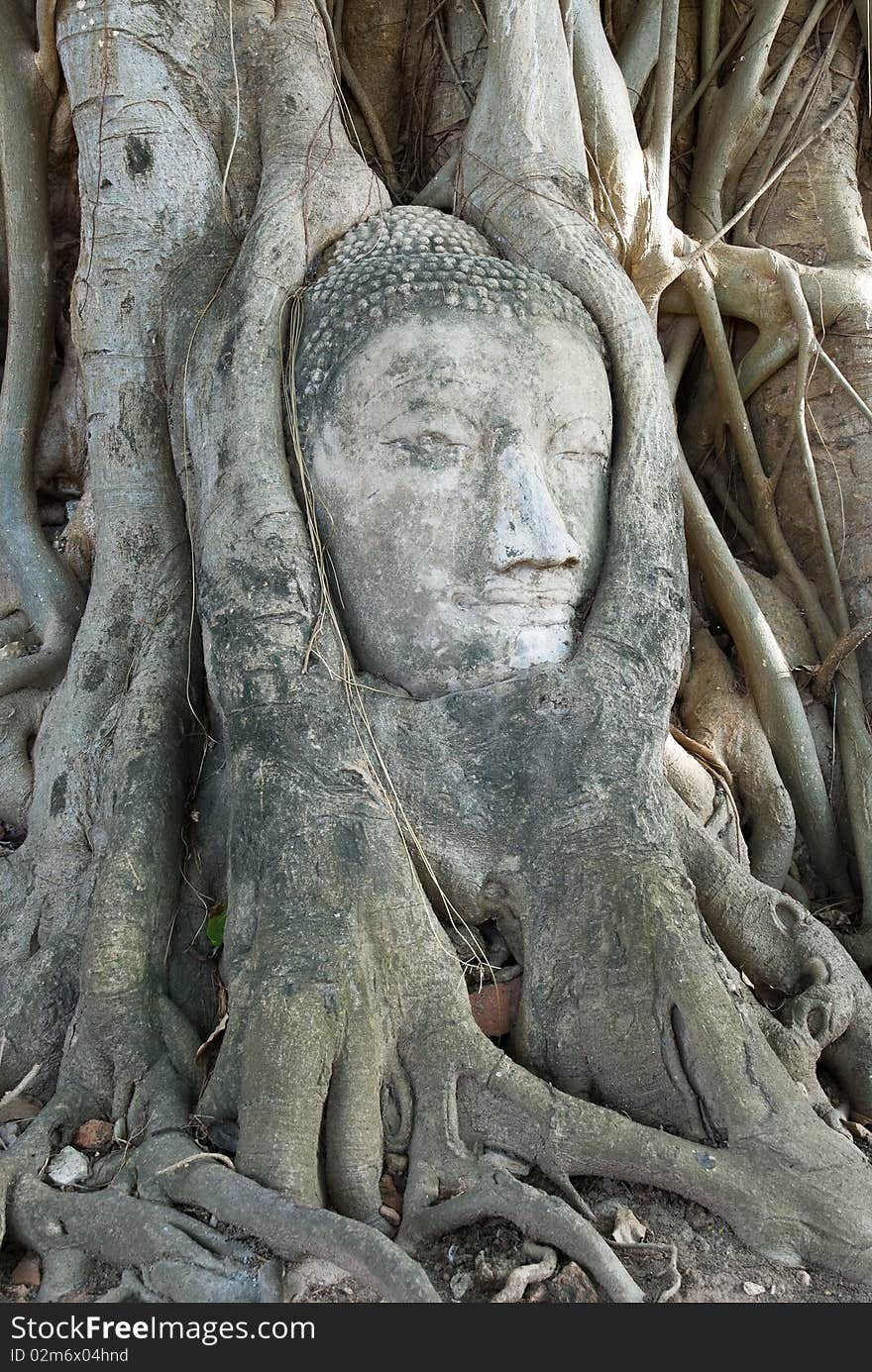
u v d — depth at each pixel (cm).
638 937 322
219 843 380
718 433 533
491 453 362
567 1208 279
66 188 507
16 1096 344
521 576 360
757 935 366
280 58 442
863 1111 357
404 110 535
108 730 397
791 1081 310
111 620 415
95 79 435
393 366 358
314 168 411
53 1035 356
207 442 379
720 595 480
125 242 429
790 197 544
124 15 433
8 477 484
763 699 470
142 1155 302
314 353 370
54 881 386
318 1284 273
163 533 422
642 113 515
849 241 532
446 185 450
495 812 346
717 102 543
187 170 436
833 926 453
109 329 429
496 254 416
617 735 350
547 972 332
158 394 428
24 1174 305
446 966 325
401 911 324
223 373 377
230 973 330
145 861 355
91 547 468
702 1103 311
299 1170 290
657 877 331
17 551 469
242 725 345
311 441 369
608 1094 324
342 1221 271
